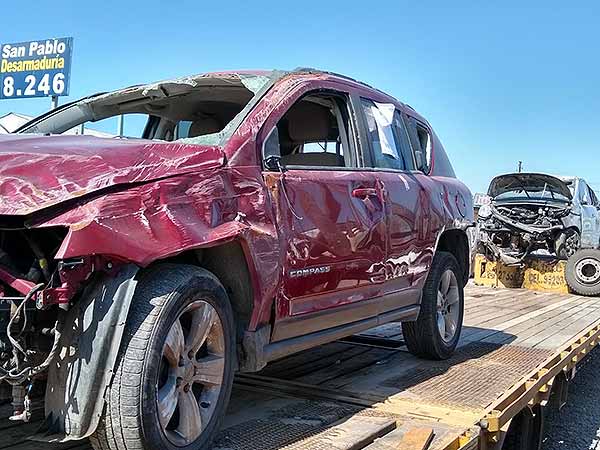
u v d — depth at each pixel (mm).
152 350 2504
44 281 2379
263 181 3197
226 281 3154
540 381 4523
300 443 3041
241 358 3158
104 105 4402
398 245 4414
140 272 2664
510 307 9289
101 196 2457
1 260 2404
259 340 3182
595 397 7230
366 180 4113
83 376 2400
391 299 4438
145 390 2473
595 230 12797
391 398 4008
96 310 2428
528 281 12422
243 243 2980
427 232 4895
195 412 2760
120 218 2457
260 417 3461
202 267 3119
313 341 3623
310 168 3691
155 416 2520
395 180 4500
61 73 11719
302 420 3428
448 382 4504
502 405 3816
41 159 2520
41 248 2455
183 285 2670
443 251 5480
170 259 2965
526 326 7348
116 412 2443
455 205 5512
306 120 4117
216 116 4465
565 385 5570
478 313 8492
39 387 2637
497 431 3607
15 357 2283
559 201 12609
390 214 4297
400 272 4488
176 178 2723
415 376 4668
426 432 3217
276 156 3354
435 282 5145
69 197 2396
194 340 2764
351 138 4223
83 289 2467
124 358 2465
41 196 2391
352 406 3797
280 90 3598
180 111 4500
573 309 9164
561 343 6215
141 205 2545
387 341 5855
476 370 4934
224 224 2887
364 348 5676
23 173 2453
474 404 3922
